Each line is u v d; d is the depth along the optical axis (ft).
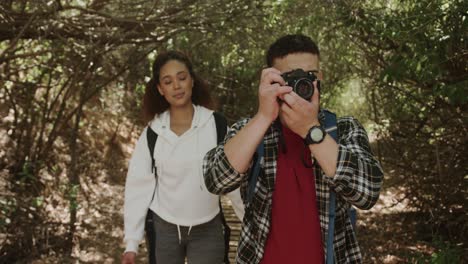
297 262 5.98
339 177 5.56
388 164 18.90
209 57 23.91
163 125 9.48
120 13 18.37
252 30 20.12
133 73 21.93
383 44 15.66
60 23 16.89
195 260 9.39
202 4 17.87
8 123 21.35
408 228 19.39
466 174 15.39
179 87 9.37
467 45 12.43
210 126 9.48
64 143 24.61
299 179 6.07
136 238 9.27
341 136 6.14
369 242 19.04
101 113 28.81
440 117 15.16
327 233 5.90
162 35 18.48
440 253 13.28
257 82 28.09
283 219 6.05
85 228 19.47
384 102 19.44
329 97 22.93
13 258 15.81
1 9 15.70
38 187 19.95
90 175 24.85
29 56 17.29
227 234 9.53
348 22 15.83
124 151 29.30
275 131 6.21
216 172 6.00
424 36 12.56
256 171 6.09
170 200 9.27
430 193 16.97
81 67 19.13
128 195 9.50
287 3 17.04
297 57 6.08
